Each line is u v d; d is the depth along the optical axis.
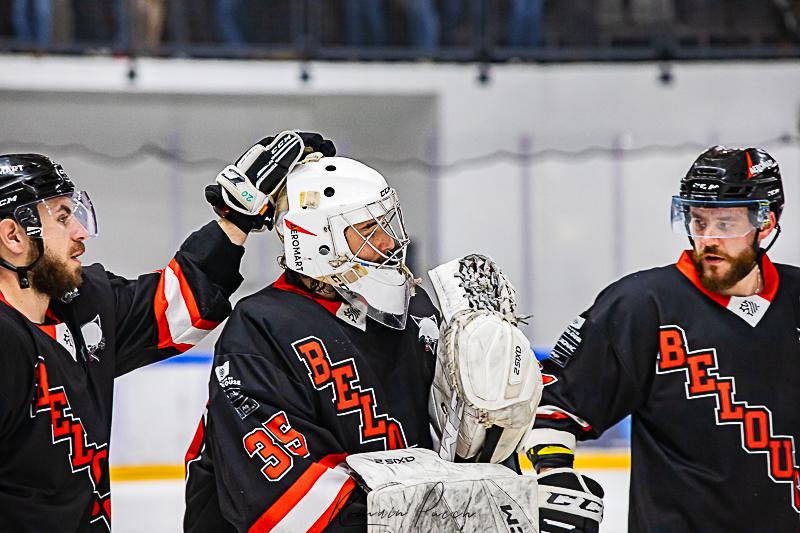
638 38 21.80
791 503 5.87
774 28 21.56
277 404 5.12
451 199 22.31
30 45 21.25
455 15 21.84
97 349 5.79
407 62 22.11
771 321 6.02
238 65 21.95
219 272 6.08
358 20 21.81
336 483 4.91
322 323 5.33
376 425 5.27
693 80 22.23
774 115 22.16
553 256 22.33
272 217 5.89
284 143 5.62
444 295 5.12
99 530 5.66
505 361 4.89
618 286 6.23
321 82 22.09
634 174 22.25
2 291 5.49
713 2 21.55
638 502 6.13
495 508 4.82
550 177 22.31
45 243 5.47
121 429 15.08
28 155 5.53
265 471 4.99
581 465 16.17
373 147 23.47
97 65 21.80
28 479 5.30
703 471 5.90
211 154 23.50
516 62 22.02
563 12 21.77
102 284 5.99
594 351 6.08
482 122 22.27
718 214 5.87
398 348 5.48
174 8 21.53
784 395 5.95
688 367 5.99
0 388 5.16
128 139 23.41
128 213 23.20
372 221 5.33
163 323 6.05
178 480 15.20
